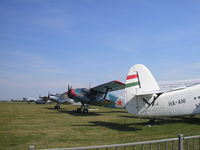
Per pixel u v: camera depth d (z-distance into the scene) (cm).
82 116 1903
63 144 780
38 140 850
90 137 909
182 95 1260
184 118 1588
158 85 1233
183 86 1283
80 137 909
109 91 2195
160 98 1214
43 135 956
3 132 1038
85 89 2200
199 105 1291
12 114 2092
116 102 2473
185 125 1211
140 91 1180
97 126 1241
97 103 2253
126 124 1324
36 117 1794
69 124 1336
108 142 806
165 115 1234
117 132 1030
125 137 902
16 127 1205
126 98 1162
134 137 898
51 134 980
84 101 2212
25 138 889
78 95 2167
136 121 1489
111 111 2694
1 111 2520
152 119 1273
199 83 1337
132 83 1177
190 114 1282
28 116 1881
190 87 1298
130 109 1162
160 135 932
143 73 1204
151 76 1214
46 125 1289
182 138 436
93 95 2248
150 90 1194
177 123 1306
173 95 1245
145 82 1195
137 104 1177
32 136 932
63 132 1035
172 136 898
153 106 1198
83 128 1162
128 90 1168
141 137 895
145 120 1545
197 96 1293
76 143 795
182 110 1254
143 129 1120
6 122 1440
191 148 690
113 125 1284
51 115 1992
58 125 1288
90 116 1906
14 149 707
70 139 868
